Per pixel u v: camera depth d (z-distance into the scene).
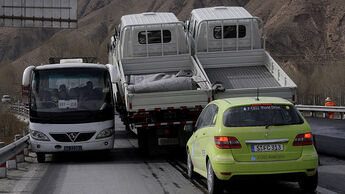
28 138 41.09
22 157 37.94
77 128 37.38
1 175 30.08
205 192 23.72
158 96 36.16
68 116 37.47
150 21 46.66
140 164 35.12
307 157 21.36
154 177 28.69
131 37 45.16
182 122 37.19
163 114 37.03
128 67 42.91
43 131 37.38
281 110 22.06
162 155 40.62
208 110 25.47
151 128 38.25
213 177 21.83
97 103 38.28
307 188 22.56
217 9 49.00
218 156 21.48
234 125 21.62
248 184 25.59
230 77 42.16
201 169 24.80
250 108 22.03
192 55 46.78
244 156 21.23
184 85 37.09
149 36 45.53
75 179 28.69
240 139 21.33
